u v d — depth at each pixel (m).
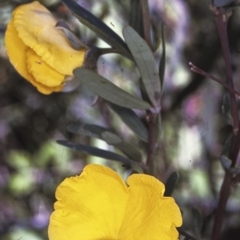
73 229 0.18
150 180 0.17
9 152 0.33
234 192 0.28
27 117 0.34
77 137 0.32
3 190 0.32
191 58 0.29
